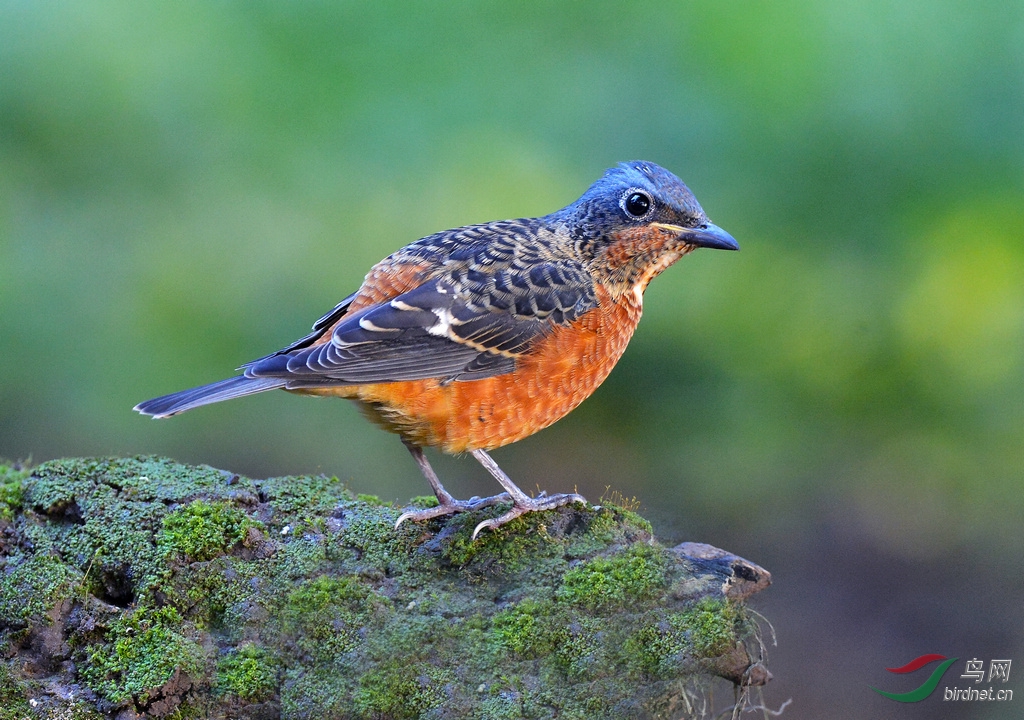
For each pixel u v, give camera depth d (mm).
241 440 13375
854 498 13797
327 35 13773
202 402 6715
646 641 6375
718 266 13672
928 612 12867
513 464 14180
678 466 13992
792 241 13625
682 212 7672
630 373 14156
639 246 7613
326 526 6973
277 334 13055
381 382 6965
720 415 14016
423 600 6492
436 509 7113
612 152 13547
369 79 13711
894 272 13539
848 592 13242
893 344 13602
